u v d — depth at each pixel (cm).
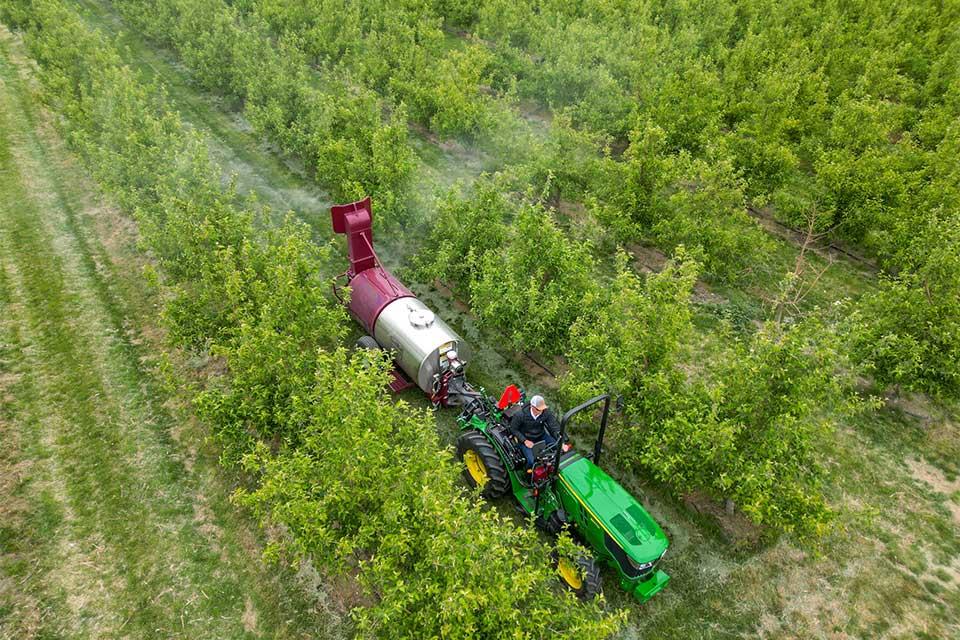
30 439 1366
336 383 1027
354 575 1135
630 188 2025
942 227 1528
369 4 3759
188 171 1942
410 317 1445
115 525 1206
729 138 2414
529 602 918
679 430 1190
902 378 1507
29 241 1991
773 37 3538
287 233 1562
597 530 1070
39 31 3322
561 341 1535
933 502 1358
